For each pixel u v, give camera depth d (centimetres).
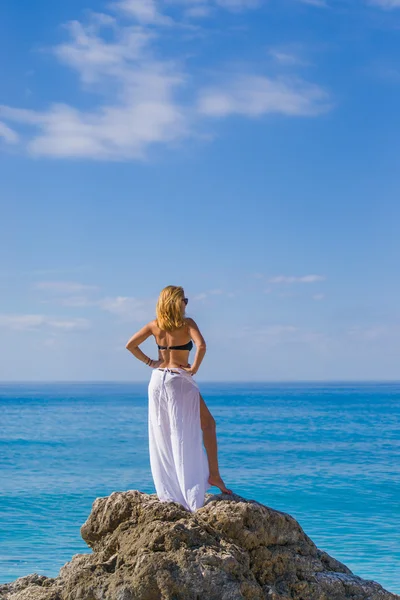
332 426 5641
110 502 699
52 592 637
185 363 714
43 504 1911
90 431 5228
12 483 2372
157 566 600
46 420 6681
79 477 2548
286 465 2966
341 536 1507
